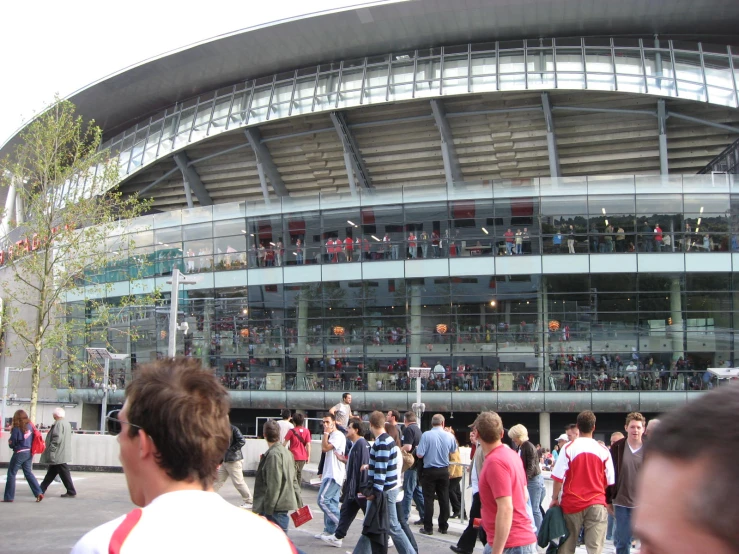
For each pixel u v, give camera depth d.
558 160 46.62
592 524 9.02
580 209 37.34
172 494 2.46
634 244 36.81
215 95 52.28
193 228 42.84
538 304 37.41
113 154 54.69
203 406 2.73
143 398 2.70
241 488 15.97
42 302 28.70
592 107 44.88
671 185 36.75
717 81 42.03
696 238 36.47
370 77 47.16
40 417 48.31
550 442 39.84
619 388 36.50
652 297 36.59
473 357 37.97
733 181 36.50
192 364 2.92
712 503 1.17
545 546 9.23
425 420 41.00
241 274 41.59
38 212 28.80
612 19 43.38
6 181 30.89
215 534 2.31
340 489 13.41
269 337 40.94
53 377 33.12
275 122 49.28
